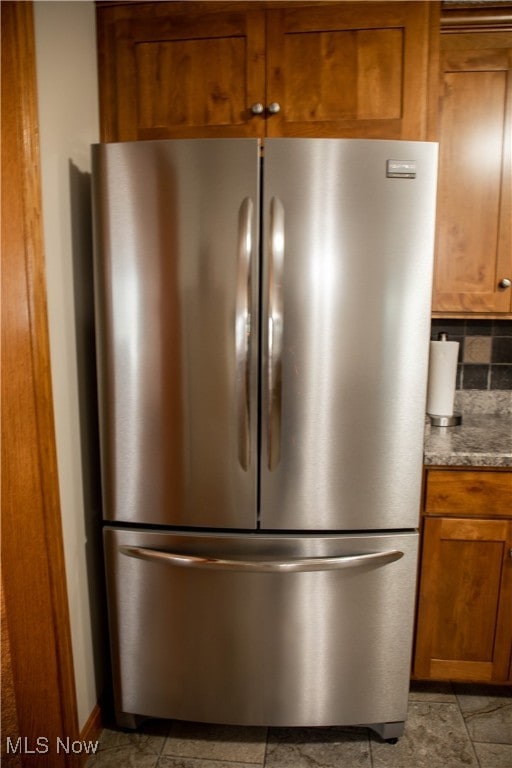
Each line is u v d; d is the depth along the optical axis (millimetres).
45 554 1348
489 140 1760
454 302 1848
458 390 2150
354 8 1602
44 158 1345
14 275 1255
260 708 1546
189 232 1372
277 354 1375
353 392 1411
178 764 1531
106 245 1416
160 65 1666
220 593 1490
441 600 1677
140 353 1435
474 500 1623
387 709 1550
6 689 1453
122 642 1563
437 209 1803
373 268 1374
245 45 1640
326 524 1463
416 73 1614
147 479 1479
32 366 1282
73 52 1504
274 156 1334
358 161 1337
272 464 1426
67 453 1479
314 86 1640
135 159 1371
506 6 1660
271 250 1352
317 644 1502
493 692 1812
